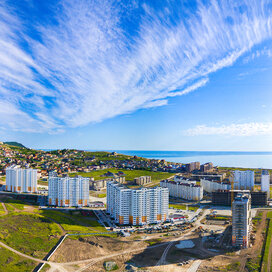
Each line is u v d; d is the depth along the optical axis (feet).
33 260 637.71
